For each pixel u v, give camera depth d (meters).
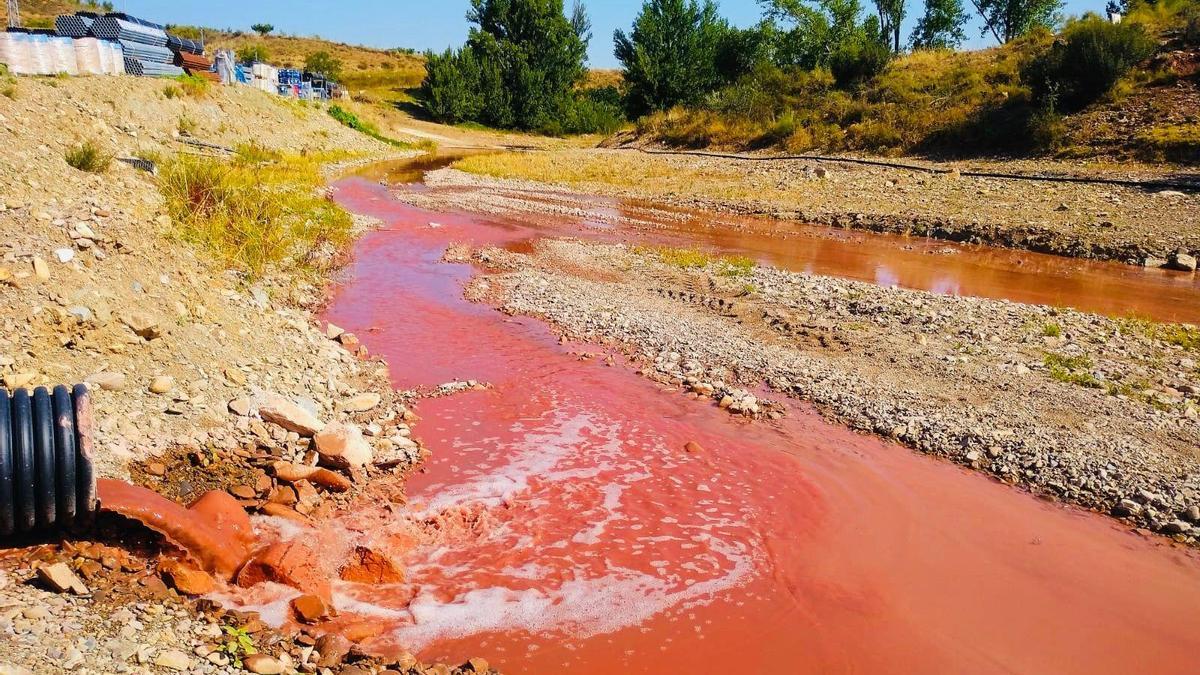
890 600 5.98
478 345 11.36
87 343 6.82
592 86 84.25
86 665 4.04
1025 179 24.75
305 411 7.57
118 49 26.16
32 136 10.00
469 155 44.84
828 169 30.23
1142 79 28.20
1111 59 27.73
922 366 10.58
